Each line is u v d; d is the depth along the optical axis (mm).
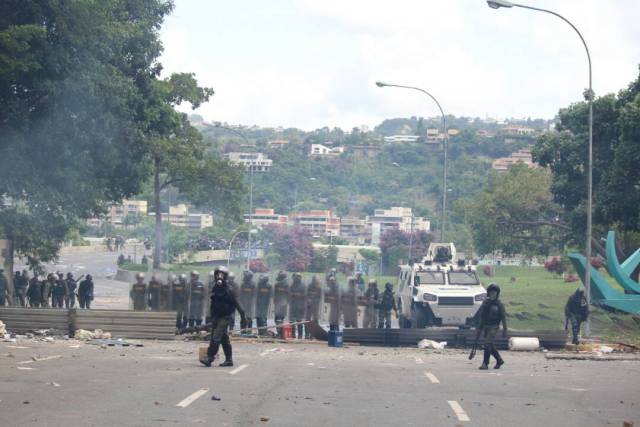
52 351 31406
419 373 27125
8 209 54062
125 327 39688
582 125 76688
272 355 34188
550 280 116188
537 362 33688
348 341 41875
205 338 40094
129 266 121562
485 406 19500
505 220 95062
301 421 16656
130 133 59031
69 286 61875
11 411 16734
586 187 77312
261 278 46531
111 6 52156
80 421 15789
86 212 58500
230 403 18719
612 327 56281
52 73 49125
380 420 17078
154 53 62062
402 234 156125
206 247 161375
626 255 81875
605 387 24172
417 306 52219
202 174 104750
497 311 29562
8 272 52250
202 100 101938
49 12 48469
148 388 20750
